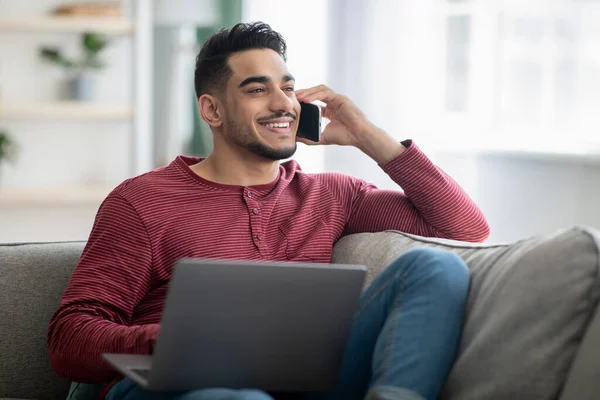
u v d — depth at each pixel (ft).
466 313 5.54
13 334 7.10
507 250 5.65
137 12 17.10
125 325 6.48
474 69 13.15
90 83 17.31
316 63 15.16
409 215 7.46
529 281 5.11
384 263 6.67
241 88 6.99
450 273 5.57
